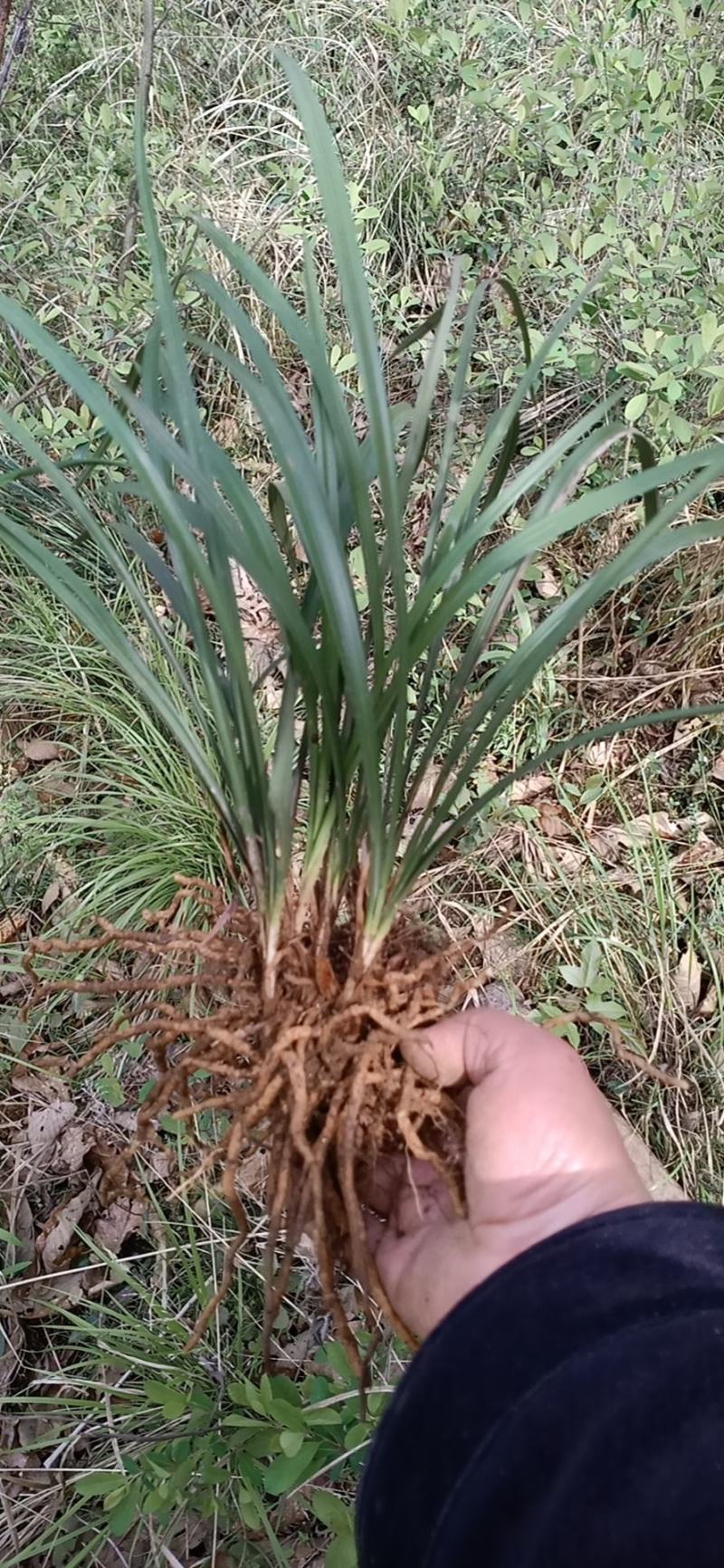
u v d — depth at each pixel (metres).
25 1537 0.43
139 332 0.75
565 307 0.75
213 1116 0.51
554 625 0.28
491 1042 0.29
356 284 0.24
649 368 0.59
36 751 0.66
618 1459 0.20
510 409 0.29
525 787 0.62
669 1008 0.54
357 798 0.32
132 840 0.61
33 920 0.60
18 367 0.80
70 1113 0.53
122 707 0.66
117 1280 0.49
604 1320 0.22
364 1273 0.28
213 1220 0.50
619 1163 0.28
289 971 0.31
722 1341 0.21
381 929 0.31
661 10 0.92
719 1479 0.19
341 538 0.31
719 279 0.73
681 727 0.64
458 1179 0.29
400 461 0.71
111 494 0.62
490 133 0.89
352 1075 0.30
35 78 0.98
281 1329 0.47
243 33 1.02
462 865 0.59
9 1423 0.46
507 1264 0.24
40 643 0.66
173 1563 0.40
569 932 0.56
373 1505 0.24
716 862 0.59
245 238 0.85
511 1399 0.22
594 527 0.69
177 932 0.34
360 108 0.94
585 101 0.85
